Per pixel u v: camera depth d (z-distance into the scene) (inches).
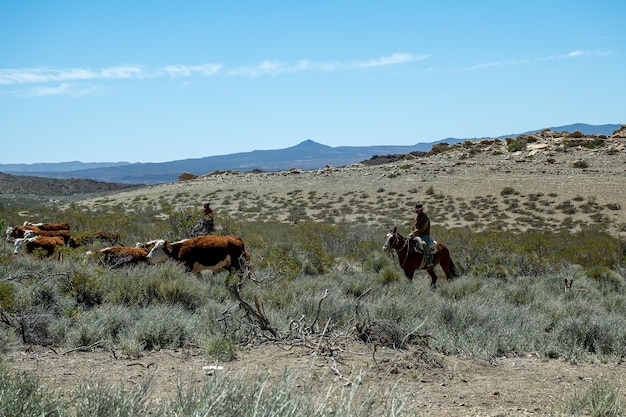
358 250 1067.3
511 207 1980.8
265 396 175.6
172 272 556.4
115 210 2257.6
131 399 183.8
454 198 2174.0
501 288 709.3
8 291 425.1
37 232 815.1
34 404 188.4
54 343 375.2
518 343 405.7
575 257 1103.0
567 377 330.3
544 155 2672.2
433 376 316.5
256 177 2957.7
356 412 176.7
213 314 421.7
